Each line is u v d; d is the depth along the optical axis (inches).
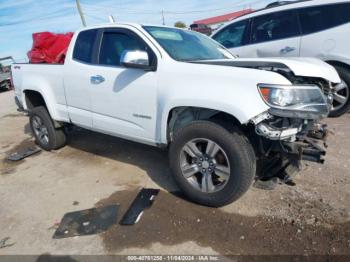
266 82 94.0
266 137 98.1
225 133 102.0
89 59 147.0
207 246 96.0
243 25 233.9
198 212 112.8
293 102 93.7
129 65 116.3
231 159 102.4
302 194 118.6
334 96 197.0
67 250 98.4
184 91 108.5
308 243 94.0
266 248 93.4
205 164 110.7
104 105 141.2
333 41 193.2
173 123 119.8
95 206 122.2
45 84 170.4
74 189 137.8
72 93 155.6
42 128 187.3
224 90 99.7
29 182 148.6
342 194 116.6
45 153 187.2
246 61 113.1
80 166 162.4
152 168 152.9
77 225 110.6
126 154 173.8
